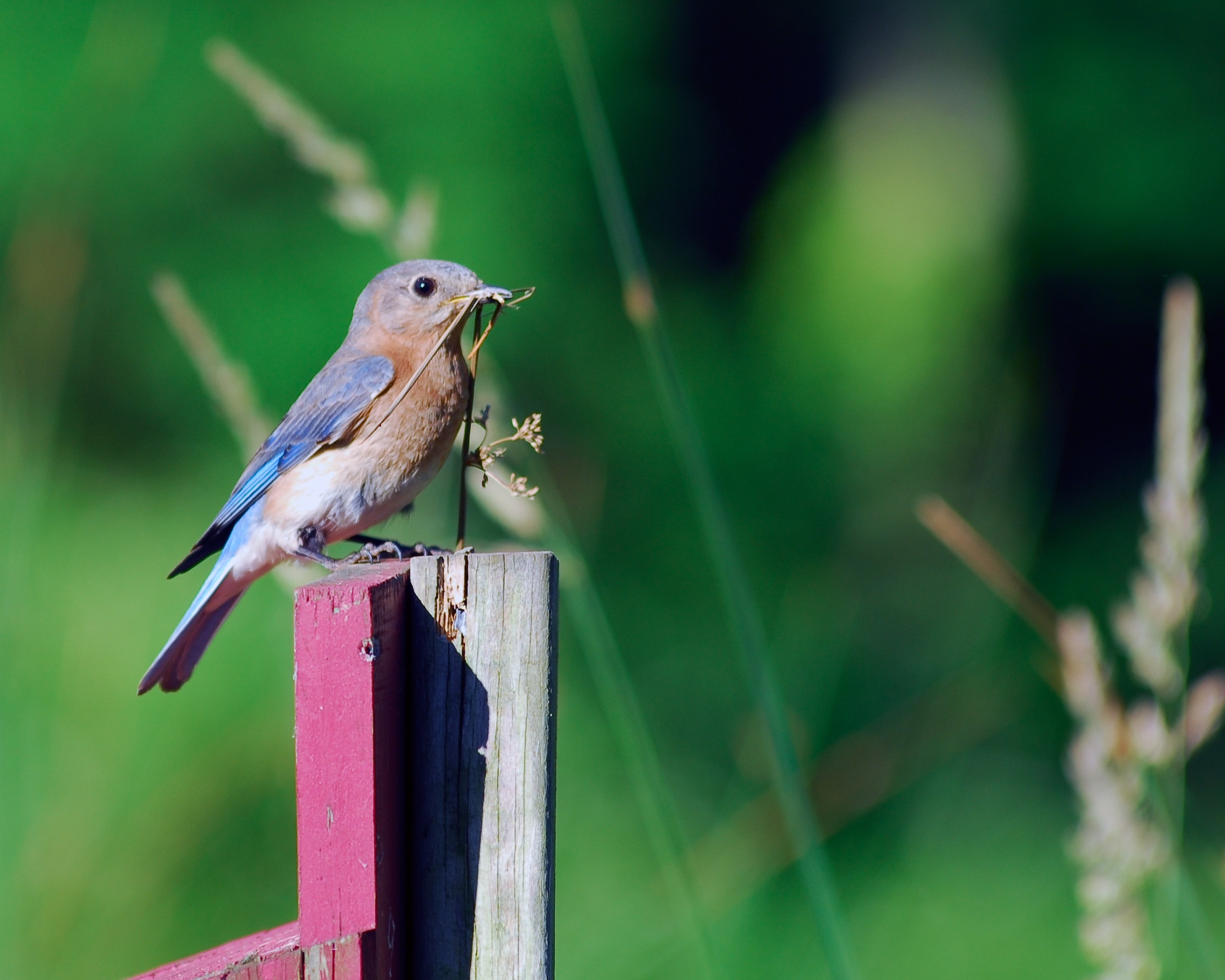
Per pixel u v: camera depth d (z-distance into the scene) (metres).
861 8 18.22
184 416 14.56
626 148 16.69
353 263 14.35
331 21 14.97
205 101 14.42
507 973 4.05
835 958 4.97
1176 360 4.88
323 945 3.86
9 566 8.26
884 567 15.59
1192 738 4.88
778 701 5.37
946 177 17.39
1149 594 4.90
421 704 4.10
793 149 18.44
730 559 5.48
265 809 10.40
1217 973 5.07
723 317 17.30
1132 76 16.89
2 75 14.02
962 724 12.20
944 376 16.83
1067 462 17.20
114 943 8.85
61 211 12.58
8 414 9.10
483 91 14.97
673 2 17.58
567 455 14.92
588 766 12.60
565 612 13.05
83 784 9.70
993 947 11.18
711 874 8.46
